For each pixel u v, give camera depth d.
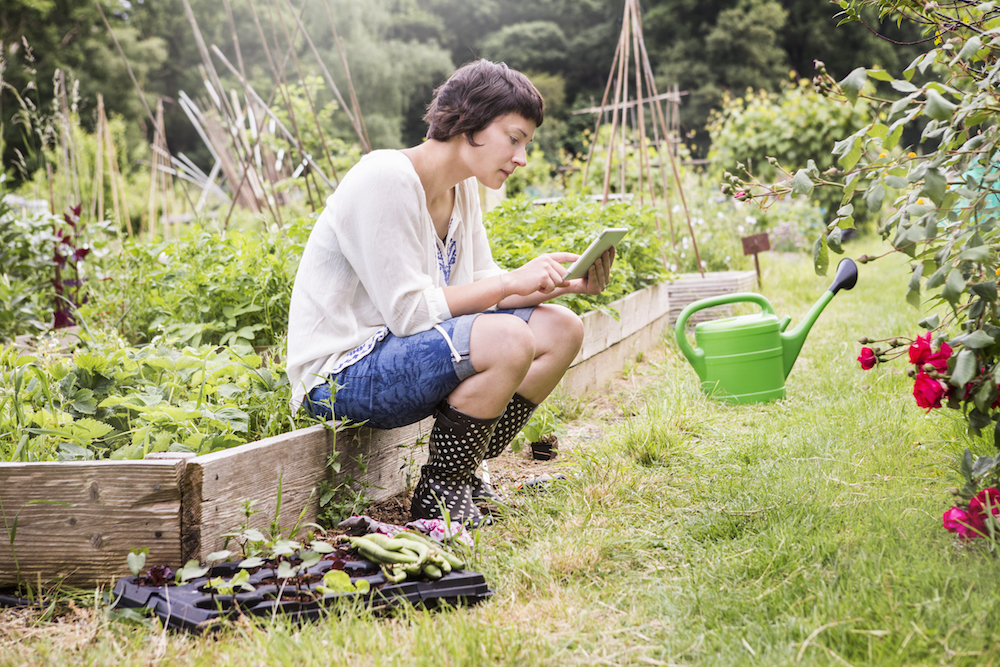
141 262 4.00
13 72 19.80
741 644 1.37
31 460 1.98
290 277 3.43
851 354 3.86
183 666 1.41
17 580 1.76
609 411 3.32
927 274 1.67
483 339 1.96
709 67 28.55
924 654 1.27
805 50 30.03
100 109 7.38
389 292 1.99
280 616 1.53
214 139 8.53
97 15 23.23
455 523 1.99
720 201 9.13
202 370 2.39
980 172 1.69
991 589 1.40
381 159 2.03
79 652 1.49
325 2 5.46
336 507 2.09
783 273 7.50
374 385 2.04
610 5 31.80
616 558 1.80
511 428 2.21
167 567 1.70
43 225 4.88
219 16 27.16
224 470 1.76
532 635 1.47
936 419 2.48
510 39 32.84
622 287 4.29
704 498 2.14
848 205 1.70
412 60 30.47
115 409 2.30
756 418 2.99
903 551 1.60
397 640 1.46
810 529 1.79
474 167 2.09
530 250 3.66
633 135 7.91
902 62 29.20
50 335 3.73
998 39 1.56
